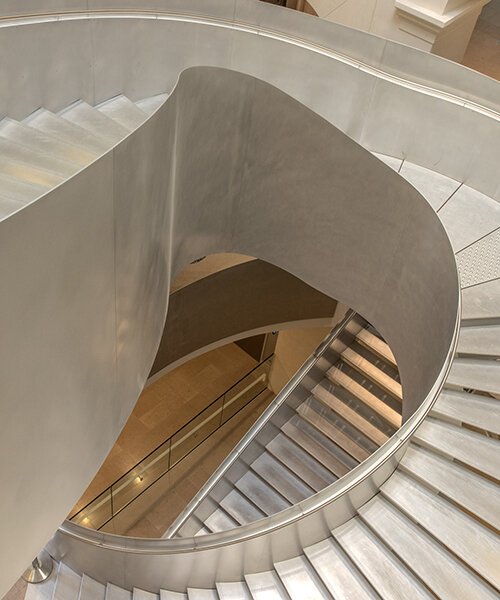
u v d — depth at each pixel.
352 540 5.84
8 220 2.75
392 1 9.74
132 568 6.68
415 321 7.81
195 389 15.61
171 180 5.91
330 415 10.46
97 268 4.00
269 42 7.96
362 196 7.83
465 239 7.65
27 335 3.22
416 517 5.66
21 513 3.90
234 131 7.47
